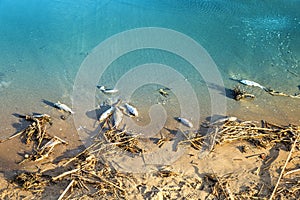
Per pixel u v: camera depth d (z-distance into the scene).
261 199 7.52
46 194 7.66
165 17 14.84
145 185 7.87
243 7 15.57
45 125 9.90
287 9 15.37
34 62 12.54
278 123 9.86
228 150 8.86
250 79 11.65
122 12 15.21
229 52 12.87
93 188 7.81
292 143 8.89
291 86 11.34
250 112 10.30
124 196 7.60
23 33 14.07
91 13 15.20
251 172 8.21
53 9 15.56
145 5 15.71
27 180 7.97
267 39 13.52
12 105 10.72
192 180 8.02
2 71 12.13
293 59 12.54
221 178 8.03
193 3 15.85
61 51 13.03
